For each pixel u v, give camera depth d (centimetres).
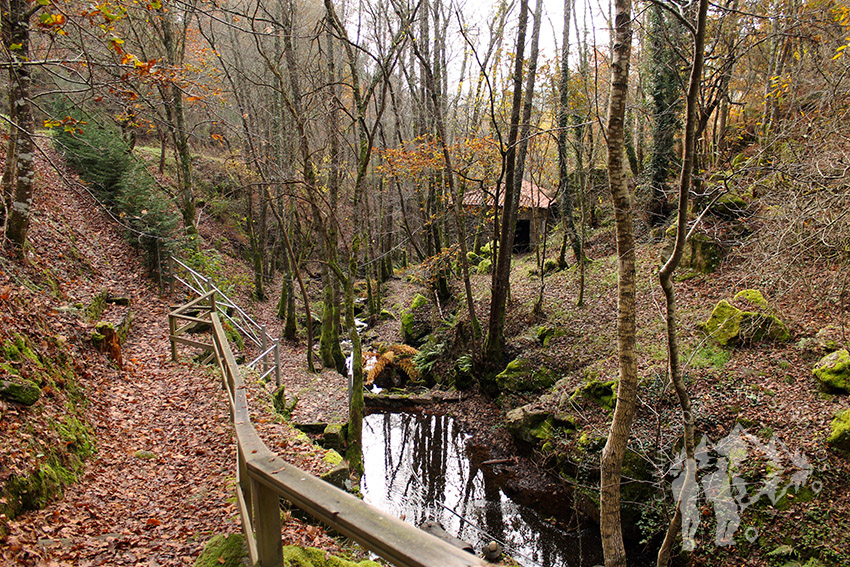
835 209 643
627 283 556
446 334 1759
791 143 810
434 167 1472
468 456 1196
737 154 1440
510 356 1457
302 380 1310
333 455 647
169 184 1980
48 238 1107
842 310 738
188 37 1684
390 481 1090
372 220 2656
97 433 646
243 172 2125
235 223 2645
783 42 1241
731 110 1783
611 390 1020
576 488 933
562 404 1102
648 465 839
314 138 1922
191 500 520
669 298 590
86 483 535
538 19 1286
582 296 1505
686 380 943
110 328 870
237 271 2220
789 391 840
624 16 515
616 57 523
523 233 2670
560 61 1550
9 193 923
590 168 1538
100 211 1474
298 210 1862
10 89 846
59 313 838
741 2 1079
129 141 1773
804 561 637
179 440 671
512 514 962
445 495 1030
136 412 744
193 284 1487
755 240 856
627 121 1644
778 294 762
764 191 1007
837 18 834
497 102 1745
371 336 2088
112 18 529
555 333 1424
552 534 901
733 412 845
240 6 1980
